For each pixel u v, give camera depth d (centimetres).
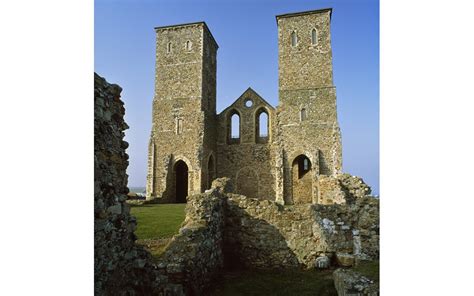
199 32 2806
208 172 2741
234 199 958
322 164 2372
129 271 466
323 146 2392
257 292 684
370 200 858
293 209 920
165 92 2786
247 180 2802
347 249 838
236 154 2862
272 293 674
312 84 2494
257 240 914
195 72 2756
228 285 732
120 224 454
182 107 2722
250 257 909
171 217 1316
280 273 827
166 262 597
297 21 2603
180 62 2802
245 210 941
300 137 2436
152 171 2672
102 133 421
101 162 413
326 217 876
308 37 2567
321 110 2444
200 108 2684
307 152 2406
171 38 2853
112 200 436
